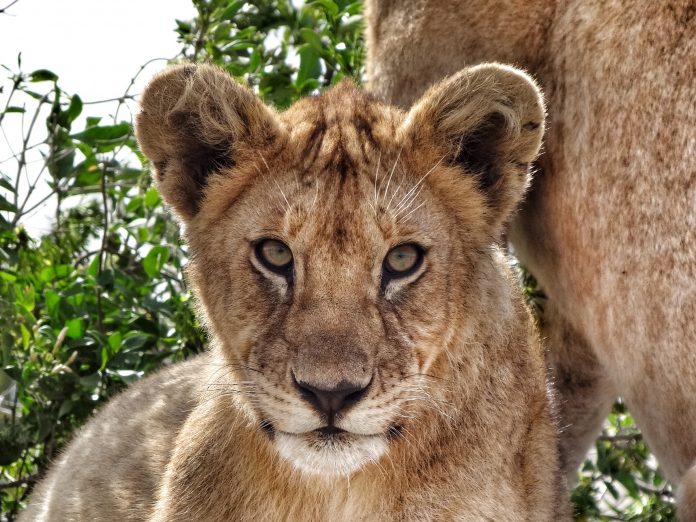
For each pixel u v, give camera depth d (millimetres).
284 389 3797
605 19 4695
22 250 5684
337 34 5887
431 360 4031
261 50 5965
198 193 4266
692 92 4449
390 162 4047
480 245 4242
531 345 4629
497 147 4285
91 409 5395
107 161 5941
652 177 4527
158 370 5309
